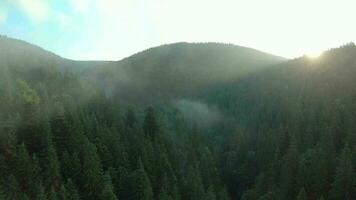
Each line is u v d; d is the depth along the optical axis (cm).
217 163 13900
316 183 9462
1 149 8100
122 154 10444
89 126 10750
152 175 10125
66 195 7531
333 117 12050
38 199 6981
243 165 13462
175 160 11775
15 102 10319
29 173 7750
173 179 10388
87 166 8544
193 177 10738
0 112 9675
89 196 8319
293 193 9881
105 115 13038
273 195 10100
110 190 8194
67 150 9269
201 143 14675
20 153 7831
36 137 8956
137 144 11406
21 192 7319
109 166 9894
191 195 10238
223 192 11438
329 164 9688
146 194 8925
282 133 12938
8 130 8294
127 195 9150
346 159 8981
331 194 8956
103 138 10606
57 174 8075
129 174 9538
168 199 9000
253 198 11012
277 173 11088
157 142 11925
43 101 11581
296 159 10506
